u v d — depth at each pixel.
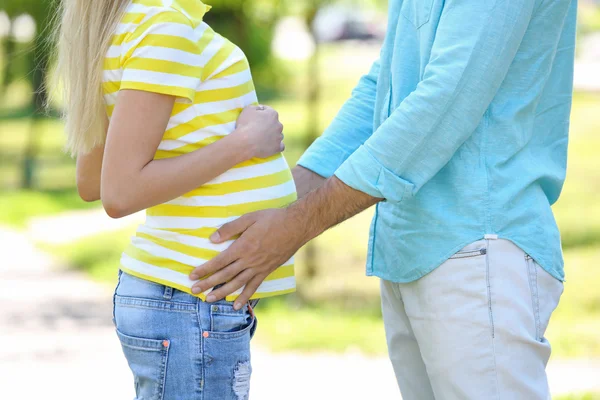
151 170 3.60
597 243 17.03
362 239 18.95
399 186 3.82
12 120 46.41
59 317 13.05
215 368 3.75
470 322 3.81
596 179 24.31
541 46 3.89
